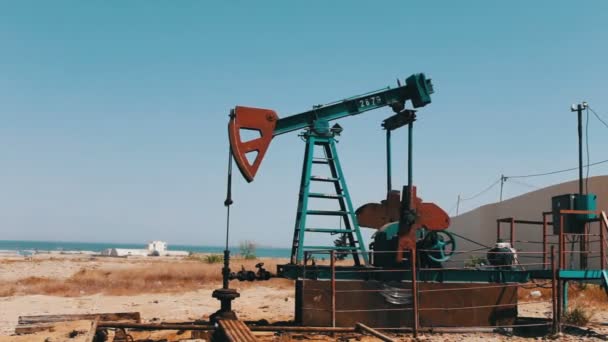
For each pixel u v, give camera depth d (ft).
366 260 49.57
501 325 47.11
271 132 47.83
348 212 50.19
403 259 47.32
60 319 44.04
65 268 140.05
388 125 53.57
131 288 87.66
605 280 47.42
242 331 35.91
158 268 124.77
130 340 40.86
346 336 42.68
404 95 53.98
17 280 99.81
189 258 262.26
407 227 47.78
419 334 44.86
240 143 46.70
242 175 46.32
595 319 52.95
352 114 52.70
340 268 48.67
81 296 78.64
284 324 46.47
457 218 109.81
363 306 45.11
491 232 100.58
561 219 48.29
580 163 69.21
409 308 45.78
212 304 68.59
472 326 46.65
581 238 52.75
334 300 44.14
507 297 47.47
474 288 47.11
